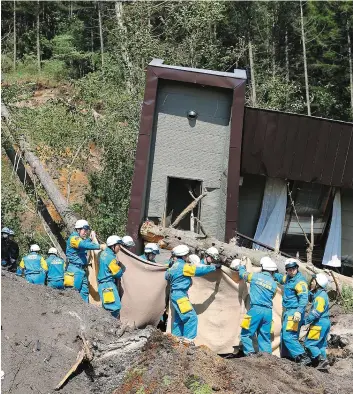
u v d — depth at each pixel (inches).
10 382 299.1
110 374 312.7
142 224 522.3
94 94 816.3
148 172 550.0
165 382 292.5
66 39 1448.1
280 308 412.5
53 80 1245.7
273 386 307.3
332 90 1481.3
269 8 1331.2
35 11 1545.3
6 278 382.9
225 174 546.6
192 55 887.7
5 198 673.6
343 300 520.4
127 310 416.8
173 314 407.2
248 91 1062.4
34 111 761.0
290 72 1446.9
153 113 533.0
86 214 718.5
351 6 1407.5
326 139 608.1
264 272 394.9
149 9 916.0
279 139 605.3
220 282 413.4
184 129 552.7
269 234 641.0
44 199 748.6
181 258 396.5
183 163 553.9
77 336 340.2
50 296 375.6
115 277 413.7
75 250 432.5
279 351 411.2
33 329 338.0
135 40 850.8
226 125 553.6
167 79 534.9
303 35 1284.4
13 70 1349.7
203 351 315.9
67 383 309.9
